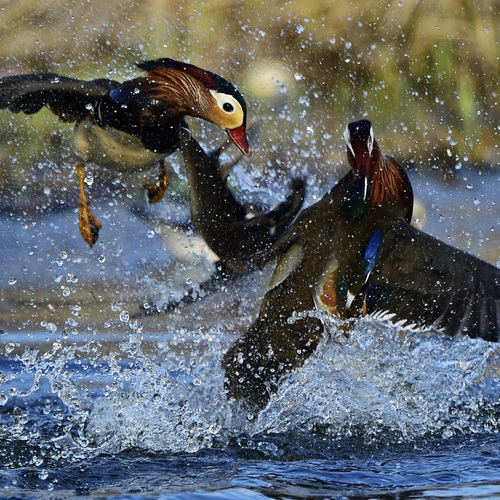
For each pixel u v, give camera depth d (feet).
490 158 76.28
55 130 66.03
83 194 34.06
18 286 50.47
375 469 24.98
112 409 29.17
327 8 76.95
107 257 54.13
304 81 74.38
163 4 72.23
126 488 22.99
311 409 29.99
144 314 31.73
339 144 72.18
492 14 78.89
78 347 40.14
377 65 76.59
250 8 74.38
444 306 28.73
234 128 33.37
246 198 37.01
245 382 30.01
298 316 29.86
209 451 26.89
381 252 29.63
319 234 29.94
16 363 37.63
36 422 29.96
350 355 31.19
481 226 62.64
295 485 23.20
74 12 70.23
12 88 30.83
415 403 31.07
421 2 78.54
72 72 69.31
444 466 25.34
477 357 33.50
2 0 69.56
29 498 22.22
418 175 75.61
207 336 38.40
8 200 62.49
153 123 32.91
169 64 33.27
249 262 30.07
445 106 77.36
